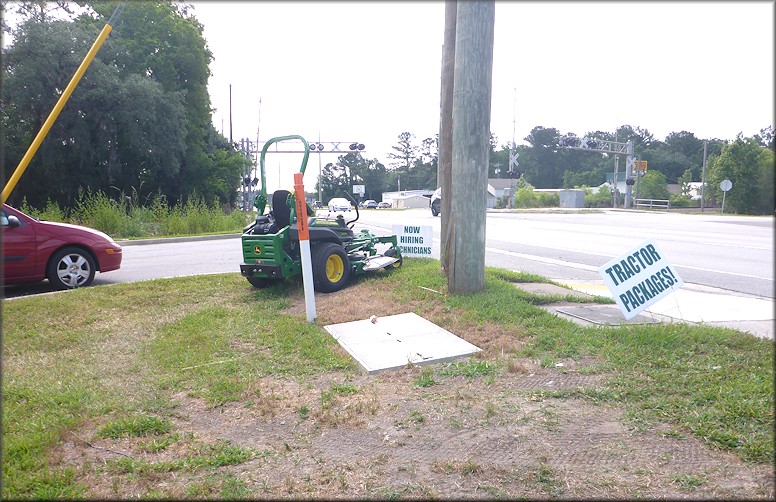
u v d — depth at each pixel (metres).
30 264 9.12
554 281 9.41
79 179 35.28
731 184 40.25
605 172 103.06
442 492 3.32
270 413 4.41
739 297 8.77
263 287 9.13
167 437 4.07
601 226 25.50
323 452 3.82
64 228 9.59
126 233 22.25
